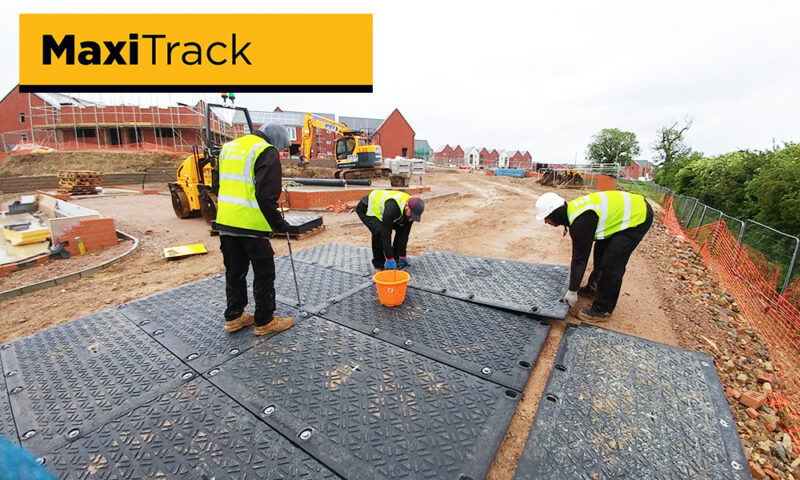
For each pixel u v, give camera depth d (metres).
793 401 2.52
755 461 1.90
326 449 1.70
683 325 3.41
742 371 2.81
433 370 2.29
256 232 2.48
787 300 4.65
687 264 5.96
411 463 1.62
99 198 14.15
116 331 2.87
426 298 3.35
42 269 5.27
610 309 3.11
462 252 6.00
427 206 12.80
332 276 3.96
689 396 2.10
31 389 2.19
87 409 2.01
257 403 2.02
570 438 1.80
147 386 2.19
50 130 25.55
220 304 3.34
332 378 2.22
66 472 1.61
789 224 8.23
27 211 9.79
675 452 1.72
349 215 9.94
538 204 3.21
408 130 42.94
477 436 1.77
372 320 2.94
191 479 1.56
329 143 41.25
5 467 0.69
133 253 6.19
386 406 1.98
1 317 3.78
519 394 2.08
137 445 1.75
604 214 2.83
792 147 9.33
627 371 2.33
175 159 21.97
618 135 48.66
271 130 2.64
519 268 4.14
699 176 14.95
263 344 2.62
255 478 1.57
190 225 8.76
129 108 24.19
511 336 2.69
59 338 2.78
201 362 2.42
